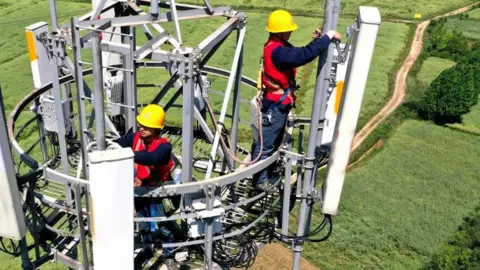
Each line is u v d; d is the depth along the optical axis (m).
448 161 35.59
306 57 8.30
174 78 9.83
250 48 49.88
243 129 33.69
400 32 59.56
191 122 8.15
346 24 59.31
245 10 64.56
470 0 73.81
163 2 11.09
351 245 27.16
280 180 10.33
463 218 29.59
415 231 28.36
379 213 29.64
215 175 11.88
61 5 62.41
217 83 40.47
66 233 9.44
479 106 43.38
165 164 8.38
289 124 11.01
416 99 43.06
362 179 32.84
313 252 26.61
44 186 10.57
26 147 30.69
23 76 43.03
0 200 8.09
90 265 9.40
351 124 8.59
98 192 7.00
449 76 40.09
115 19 9.04
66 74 12.52
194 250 9.72
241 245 10.00
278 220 10.48
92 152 6.97
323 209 9.44
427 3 71.06
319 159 10.25
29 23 55.94
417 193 31.80
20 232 8.38
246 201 9.23
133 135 8.62
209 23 55.66
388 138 38.19
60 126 9.50
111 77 11.15
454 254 26.31
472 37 58.03
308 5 66.31
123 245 7.49
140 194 8.06
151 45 8.41
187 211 8.73
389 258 26.52
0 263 23.22
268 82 9.09
